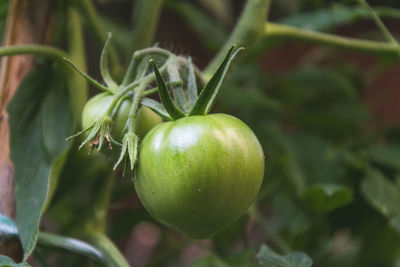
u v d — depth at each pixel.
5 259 0.47
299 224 0.69
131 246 1.45
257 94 0.79
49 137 0.55
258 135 0.79
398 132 0.87
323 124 0.88
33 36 0.57
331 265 0.83
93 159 0.59
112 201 0.72
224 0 0.93
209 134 0.45
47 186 0.52
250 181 0.45
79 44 0.58
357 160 0.74
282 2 0.96
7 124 0.55
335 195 0.60
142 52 0.48
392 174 0.75
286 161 0.74
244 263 0.63
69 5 0.59
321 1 0.80
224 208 0.45
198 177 0.44
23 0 0.56
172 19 1.08
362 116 0.88
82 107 0.56
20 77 0.56
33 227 0.51
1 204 0.54
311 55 1.00
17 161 0.54
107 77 0.49
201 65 1.10
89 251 0.54
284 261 0.52
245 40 0.57
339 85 0.88
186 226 0.46
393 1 0.84
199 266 0.62
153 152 0.45
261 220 0.68
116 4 1.02
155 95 0.50
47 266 0.54
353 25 1.18
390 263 0.81
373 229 0.76
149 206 0.46
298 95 0.91
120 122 0.47
